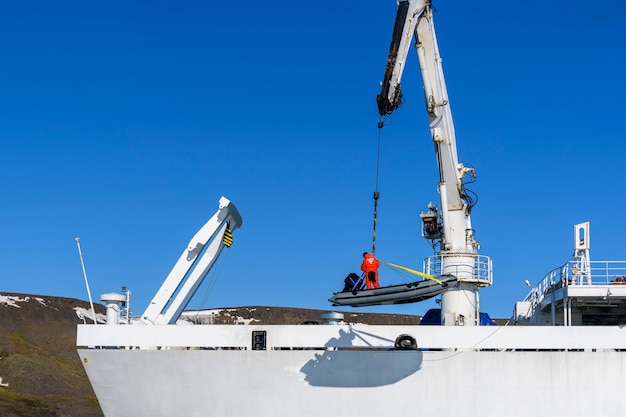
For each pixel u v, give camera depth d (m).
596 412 29.36
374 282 29.28
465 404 29.41
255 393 29.53
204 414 29.53
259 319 103.44
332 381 29.50
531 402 29.39
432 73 32.72
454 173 33.84
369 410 29.45
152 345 30.33
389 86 31.53
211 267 34.94
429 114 33.03
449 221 33.97
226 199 33.78
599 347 29.88
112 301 32.06
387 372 29.53
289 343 30.19
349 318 103.38
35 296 105.94
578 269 34.03
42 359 86.25
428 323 37.38
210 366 29.56
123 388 29.75
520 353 29.56
